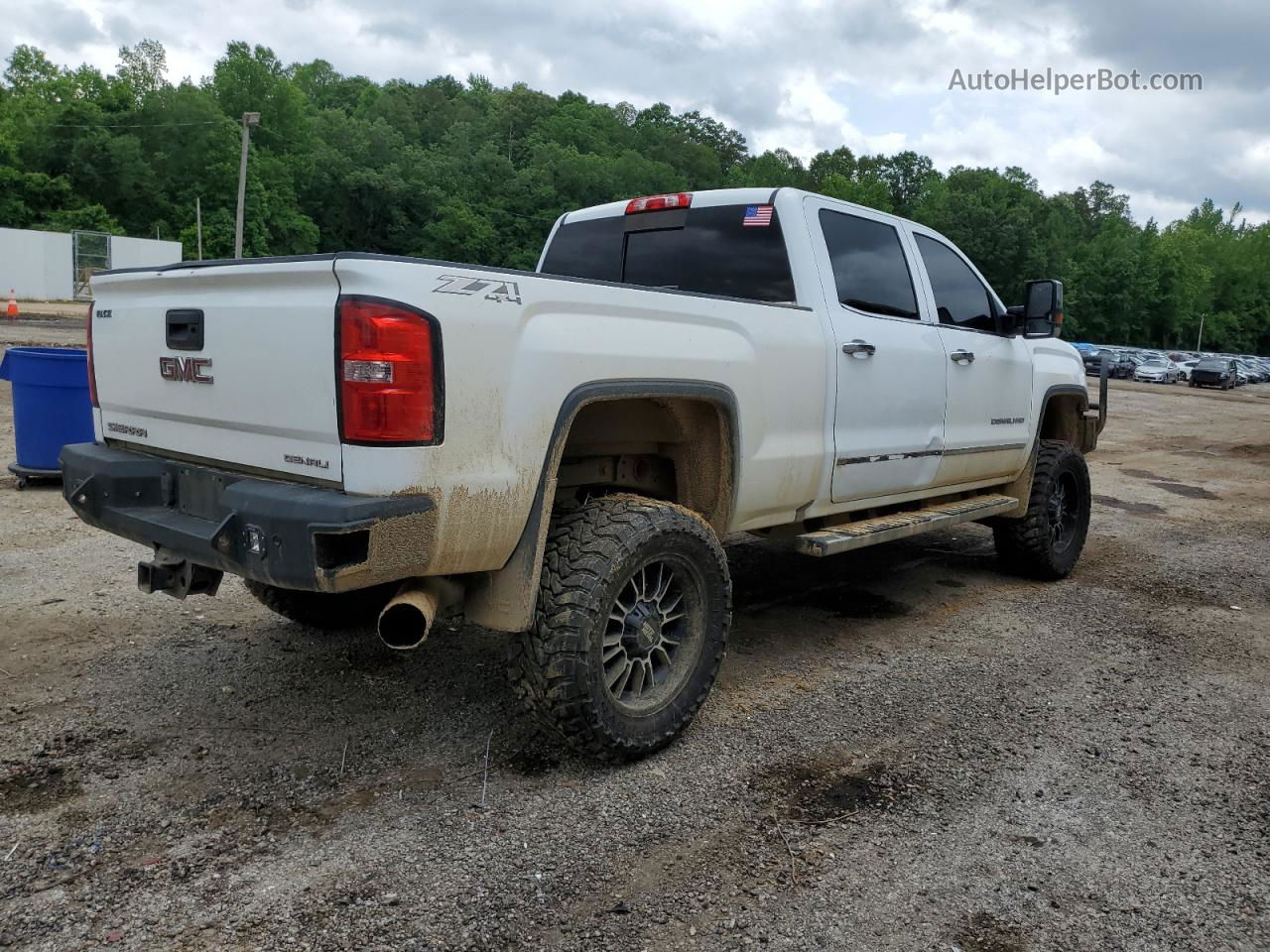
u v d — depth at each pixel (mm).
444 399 2688
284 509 2619
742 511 3822
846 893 2623
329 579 2555
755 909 2539
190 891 2529
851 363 4262
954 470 5133
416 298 2631
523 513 2943
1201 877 2766
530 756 3377
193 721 3541
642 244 4773
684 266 4582
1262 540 7883
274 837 2801
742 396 3658
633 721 3256
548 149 101125
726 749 3498
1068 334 102625
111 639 4336
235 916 2430
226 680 3928
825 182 110750
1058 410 6523
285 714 3633
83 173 64062
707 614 3492
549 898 2553
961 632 5023
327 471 2721
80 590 4973
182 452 3270
